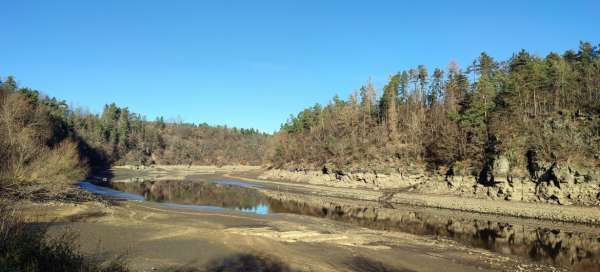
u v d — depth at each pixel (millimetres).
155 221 37656
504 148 58562
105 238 27688
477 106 74438
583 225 42812
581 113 57469
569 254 30531
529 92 71125
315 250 28516
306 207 57812
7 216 13023
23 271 10734
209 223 38375
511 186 55250
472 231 39594
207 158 198750
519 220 46469
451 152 71000
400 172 74750
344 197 71312
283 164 121188
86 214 36844
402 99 114250
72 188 53531
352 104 121062
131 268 20547
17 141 47750
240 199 66438
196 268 22109
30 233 13008
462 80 97875
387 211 54031
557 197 49688
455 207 56125
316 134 123938
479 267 25828
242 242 29562
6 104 55469
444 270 24938
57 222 31703
